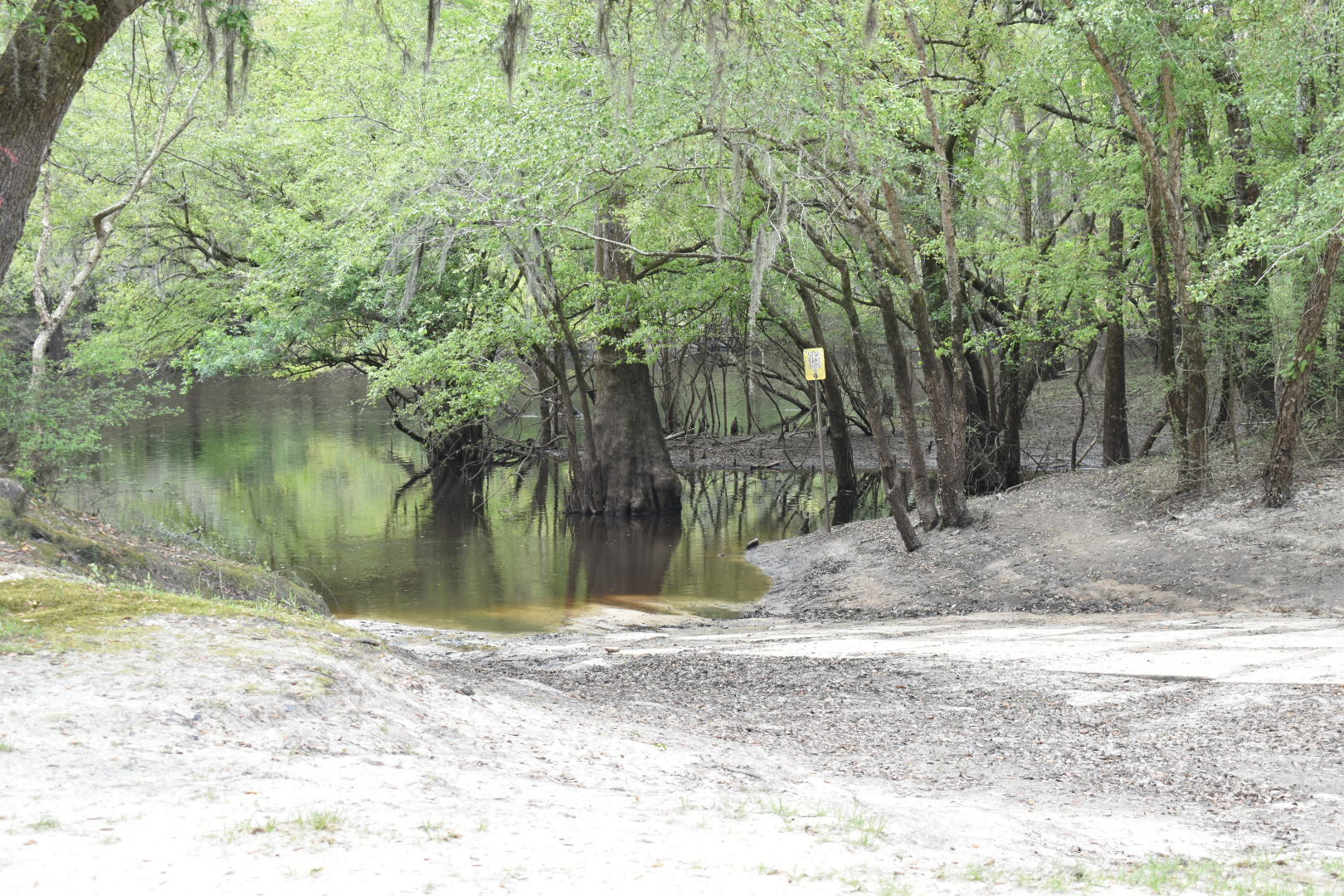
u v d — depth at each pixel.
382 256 26.89
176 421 55.91
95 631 8.04
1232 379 22.34
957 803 7.21
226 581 15.16
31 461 17.62
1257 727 9.67
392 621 18.69
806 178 18.58
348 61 29.73
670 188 21.72
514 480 38.56
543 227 22.06
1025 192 27.91
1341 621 14.51
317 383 75.25
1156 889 5.18
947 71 25.48
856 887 4.66
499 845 4.87
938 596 19.22
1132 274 25.64
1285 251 15.71
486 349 29.14
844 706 11.41
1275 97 17.61
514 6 13.66
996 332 25.84
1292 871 5.87
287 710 7.01
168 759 5.81
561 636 17.27
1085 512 21.53
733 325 33.56
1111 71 18.59
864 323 36.78
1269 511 18.95
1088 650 13.61
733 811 6.09
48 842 4.46
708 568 23.64
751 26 14.51
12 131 9.06
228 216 32.84
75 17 9.27
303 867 4.36
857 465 39.50
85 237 29.77
